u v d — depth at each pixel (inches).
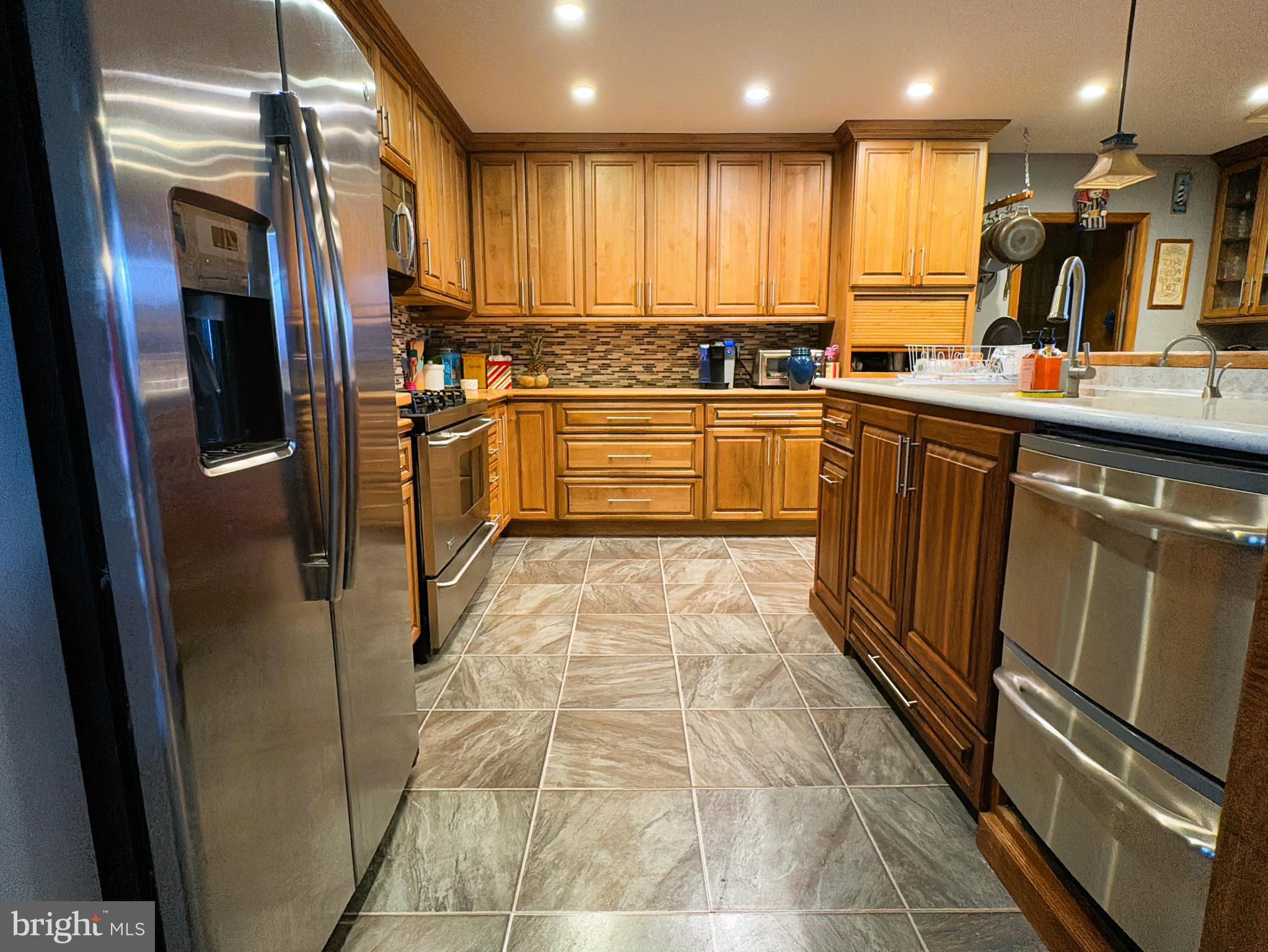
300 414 37.9
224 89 31.4
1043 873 46.7
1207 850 32.1
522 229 148.9
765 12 94.2
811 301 152.2
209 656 30.1
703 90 121.0
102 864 29.2
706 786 62.1
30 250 24.7
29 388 25.5
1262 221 90.7
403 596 57.4
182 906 29.3
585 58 108.3
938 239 141.3
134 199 25.6
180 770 28.4
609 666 86.7
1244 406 55.4
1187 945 34.1
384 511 52.5
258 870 34.4
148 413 26.5
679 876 51.2
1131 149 76.7
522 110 130.8
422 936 46.2
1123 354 82.0
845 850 53.9
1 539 26.0
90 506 26.3
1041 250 152.3
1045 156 152.6
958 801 60.0
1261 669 22.2
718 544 146.3
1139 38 100.8
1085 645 41.6
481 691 80.2
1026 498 48.1
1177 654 34.5
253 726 33.8
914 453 67.7
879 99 124.9
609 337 167.3
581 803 59.7
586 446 148.0
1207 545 32.6
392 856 53.5
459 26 97.2
